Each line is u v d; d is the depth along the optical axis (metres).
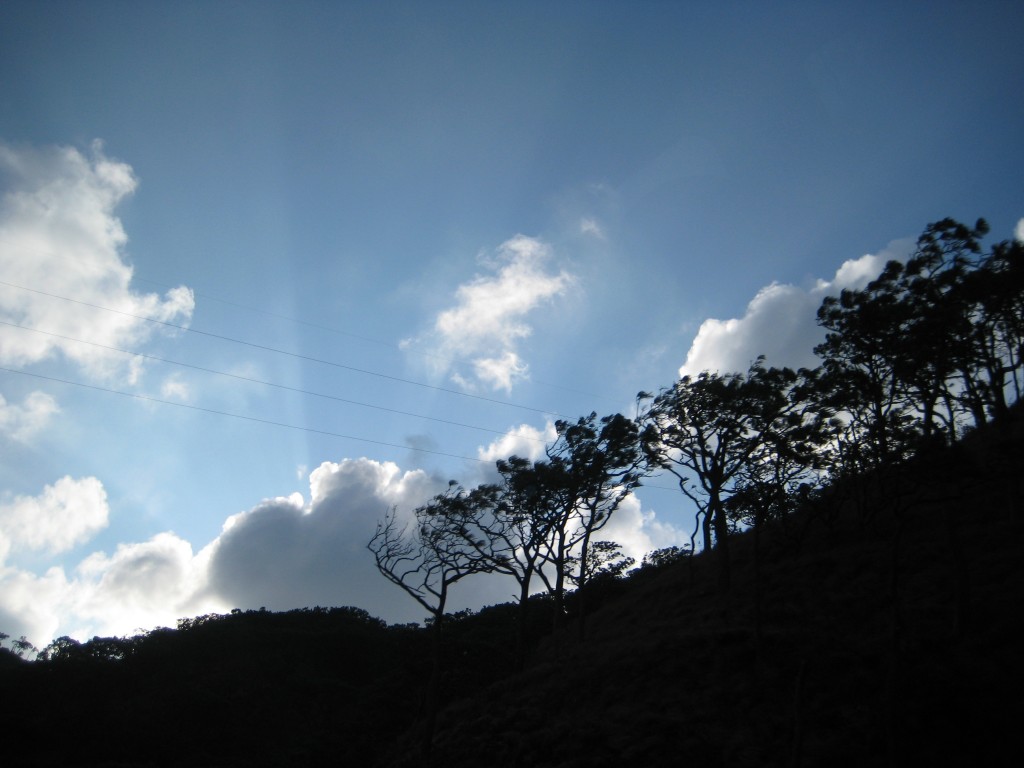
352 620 84.06
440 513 40.94
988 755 22.94
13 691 60.22
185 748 54.41
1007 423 42.34
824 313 32.84
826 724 27.55
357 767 49.47
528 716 37.09
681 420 49.97
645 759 28.50
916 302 30.39
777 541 52.22
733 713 30.45
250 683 64.94
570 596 75.81
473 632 71.62
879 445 30.64
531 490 50.69
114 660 68.19
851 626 36.00
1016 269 29.77
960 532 42.03
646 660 37.94
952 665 28.02
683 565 63.41
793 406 44.00
